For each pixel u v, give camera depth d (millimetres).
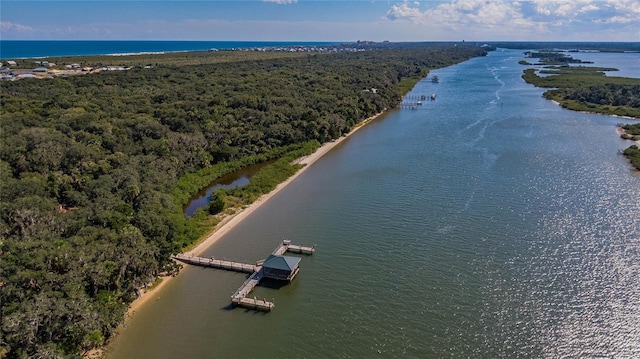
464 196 105062
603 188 107500
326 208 102062
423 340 59594
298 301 68875
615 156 133250
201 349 59594
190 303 69000
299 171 129875
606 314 62875
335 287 72000
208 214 100312
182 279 75312
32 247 61719
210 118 152500
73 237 67812
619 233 84812
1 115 132500
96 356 57781
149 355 58406
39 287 56625
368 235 88188
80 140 120312
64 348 54250
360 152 147500
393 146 152500
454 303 66562
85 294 58656
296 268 75562
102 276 61656
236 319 65375
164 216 82688
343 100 199750
